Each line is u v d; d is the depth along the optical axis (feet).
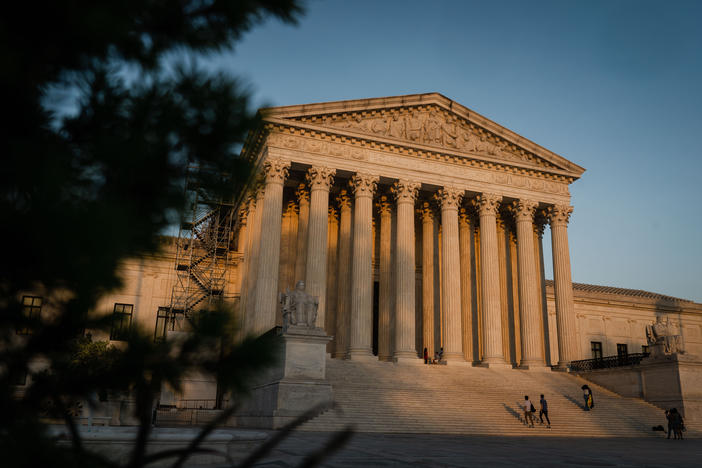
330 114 157.38
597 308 238.07
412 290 156.87
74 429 11.46
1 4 9.43
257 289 140.46
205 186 13.70
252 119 13.53
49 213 9.07
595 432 111.86
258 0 12.76
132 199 11.74
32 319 11.50
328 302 171.53
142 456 11.07
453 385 131.34
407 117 168.66
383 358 166.09
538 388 138.21
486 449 71.72
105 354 12.06
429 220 182.09
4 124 10.74
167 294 159.22
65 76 11.73
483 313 165.58
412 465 52.06
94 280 10.06
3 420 9.66
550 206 183.52
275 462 50.75
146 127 12.38
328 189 154.30
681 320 252.62
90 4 10.17
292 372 98.58
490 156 173.68
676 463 61.16
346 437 9.15
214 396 115.14
